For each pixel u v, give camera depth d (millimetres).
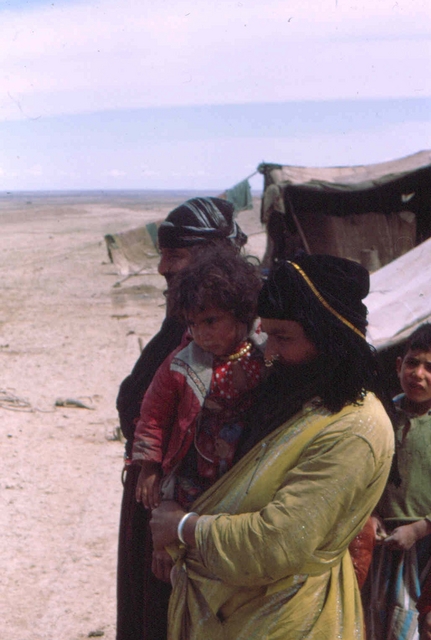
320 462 1935
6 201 132000
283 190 14766
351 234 15562
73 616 4715
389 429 2006
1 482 6750
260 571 1947
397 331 5594
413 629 2697
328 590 2070
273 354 2035
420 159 15812
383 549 2818
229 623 2088
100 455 7562
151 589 2551
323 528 1925
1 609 4746
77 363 11617
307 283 1943
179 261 2707
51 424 8523
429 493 2770
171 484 2262
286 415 2033
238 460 2154
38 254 29391
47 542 5688
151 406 2297
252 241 29578
